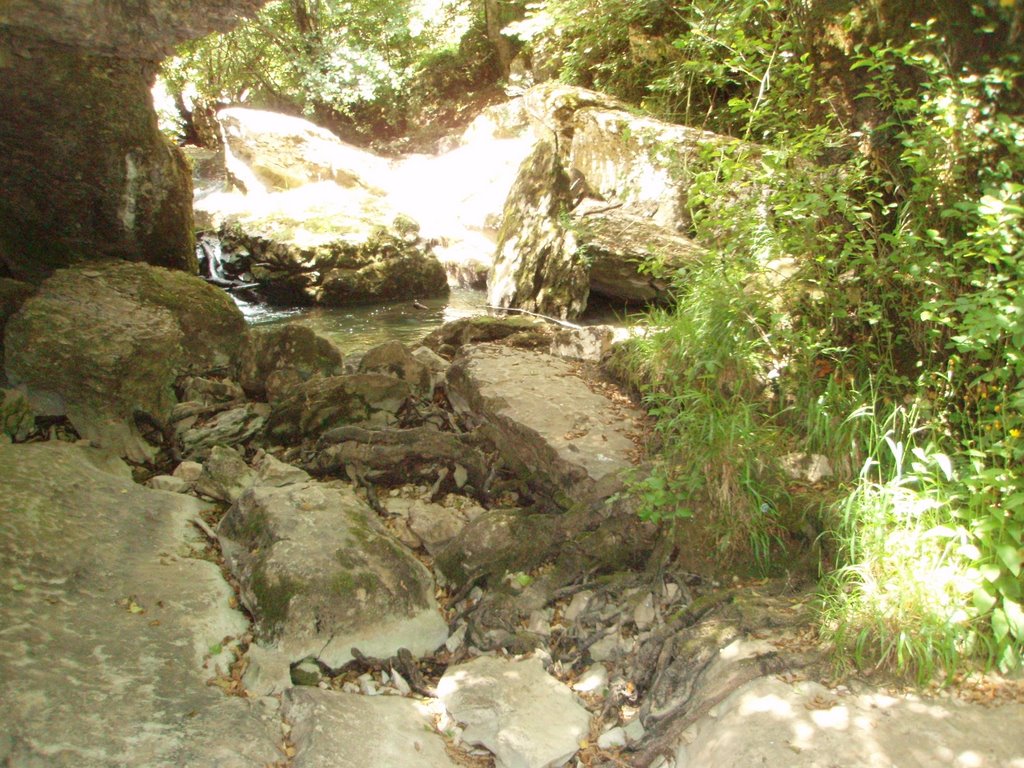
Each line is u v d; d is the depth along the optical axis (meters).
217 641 3.69
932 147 4.18
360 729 3.31
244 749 3.10
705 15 9.12
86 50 5.26
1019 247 3.83
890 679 3.28
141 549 4.18
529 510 4.63
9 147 5.97
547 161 9.92
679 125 10.34
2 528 3.88
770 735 3.00
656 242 8.90
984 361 4.18
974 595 3.34
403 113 19.53
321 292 9.97
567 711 3.54
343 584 3.91
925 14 4.34
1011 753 2.90
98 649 3.43
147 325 5.39
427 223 12.10
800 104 5.87
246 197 12.75
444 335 6.90
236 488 4.84
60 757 2.88
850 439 4.36
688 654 3.54
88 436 5.08
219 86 19.19
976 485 3.56
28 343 5.05
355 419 5.52
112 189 6.48
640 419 5.06
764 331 5.05
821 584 3.75
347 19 18.72
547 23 12.88
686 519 4.20
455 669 3.82
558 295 9.04
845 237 4.83
